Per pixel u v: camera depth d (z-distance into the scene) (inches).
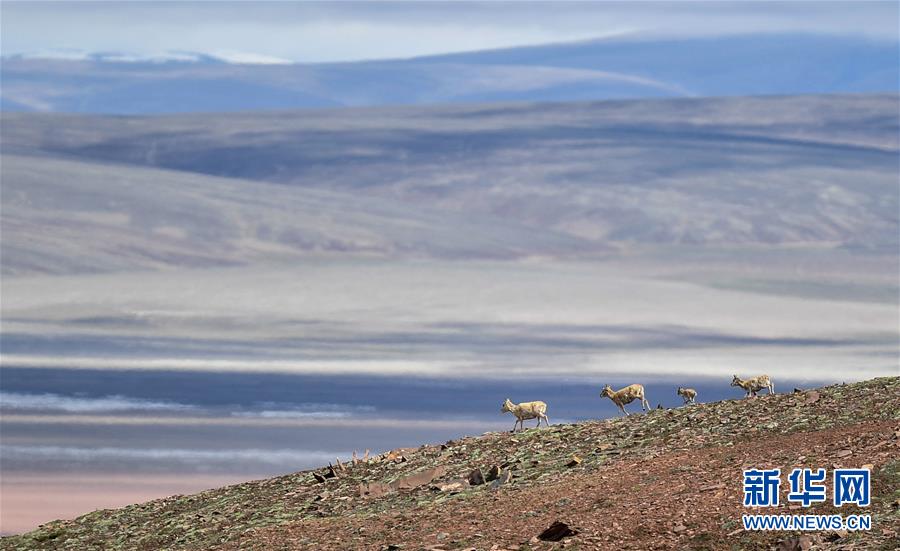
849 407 4340.6
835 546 3122.5
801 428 4220.0
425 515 3865.7
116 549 4261.8
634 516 3464.6
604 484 3873.0
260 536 3927.2
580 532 3390.7
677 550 3216.0
